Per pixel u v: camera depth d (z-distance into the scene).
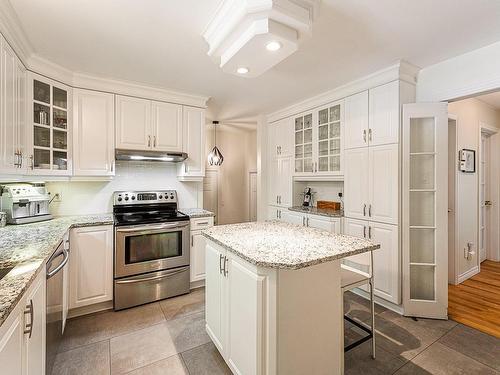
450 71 2.37
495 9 1.67
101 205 3.06
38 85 2.32
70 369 1.76
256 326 1.36
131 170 3.25
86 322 2.35
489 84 2.13
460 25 1.85
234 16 1.54
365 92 2.78
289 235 1.89
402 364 1.81
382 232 2.63
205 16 1.72
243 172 6.11
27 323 1.11
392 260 2.54
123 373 1.74
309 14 1.56
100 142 2.77
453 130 3.17
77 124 2.64
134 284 2.63
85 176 2.71
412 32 1.94
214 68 2.53
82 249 2.43
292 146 3.80
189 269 2.98
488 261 4.02
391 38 2.02
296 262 1.29
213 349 1.98
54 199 2.82
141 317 2.45
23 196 2.35
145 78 2.77
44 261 1.36
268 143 4.32
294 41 1.58
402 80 2.51
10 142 1.77
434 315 2.41
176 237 2.91
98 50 2.17
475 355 1.91
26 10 1.64
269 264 1.27
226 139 5.90
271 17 1.48
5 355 0.88
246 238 1.79
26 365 1.09
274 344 1.33
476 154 3.54
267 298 1.35
